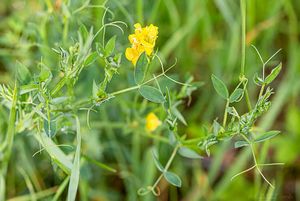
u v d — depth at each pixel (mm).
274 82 763
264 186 649
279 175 702
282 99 694
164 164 680
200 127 703
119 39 662
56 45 574
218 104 728
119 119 673
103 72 643
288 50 784
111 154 696
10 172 668
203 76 752
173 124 524
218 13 781
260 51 755
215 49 766
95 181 681
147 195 652
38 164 681
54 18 610
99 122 646
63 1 592
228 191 661
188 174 708
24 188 674
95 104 503
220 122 725
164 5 742
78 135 512
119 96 643
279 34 795
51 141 526
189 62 751
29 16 682
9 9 776
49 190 646
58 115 519
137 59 486
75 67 492
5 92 506
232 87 749
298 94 755
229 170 661
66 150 559
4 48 735
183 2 765
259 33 764
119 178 704
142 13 668
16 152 667
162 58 700
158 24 745
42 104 503
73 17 601
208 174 694
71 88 512
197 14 741
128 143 700
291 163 706
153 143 691
